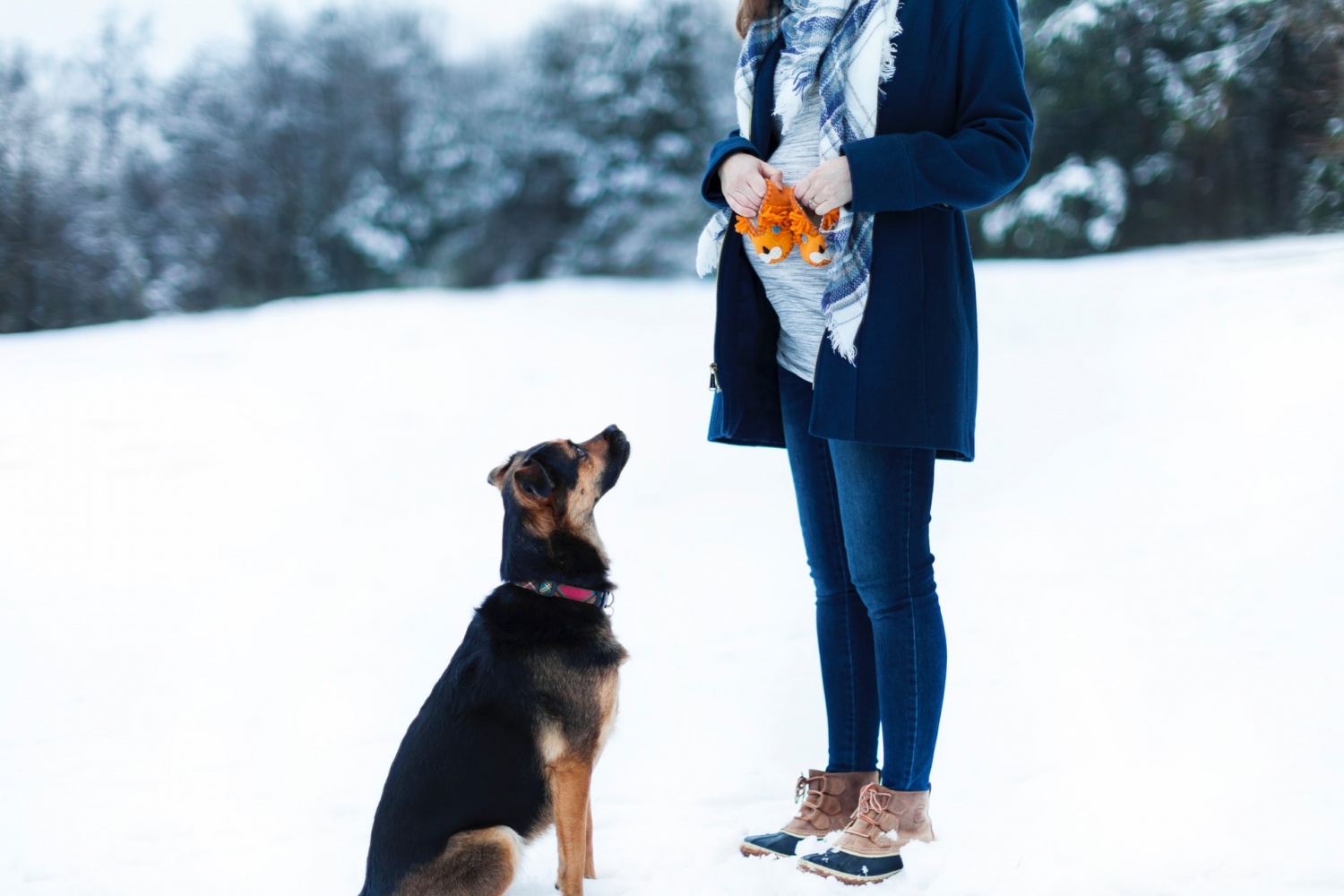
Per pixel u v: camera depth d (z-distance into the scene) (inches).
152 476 343.9
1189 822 104.5
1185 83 862.5
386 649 196.5
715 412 117.0
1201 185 884.6
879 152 92.4
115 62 1180.5
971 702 148.9
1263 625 158.7
